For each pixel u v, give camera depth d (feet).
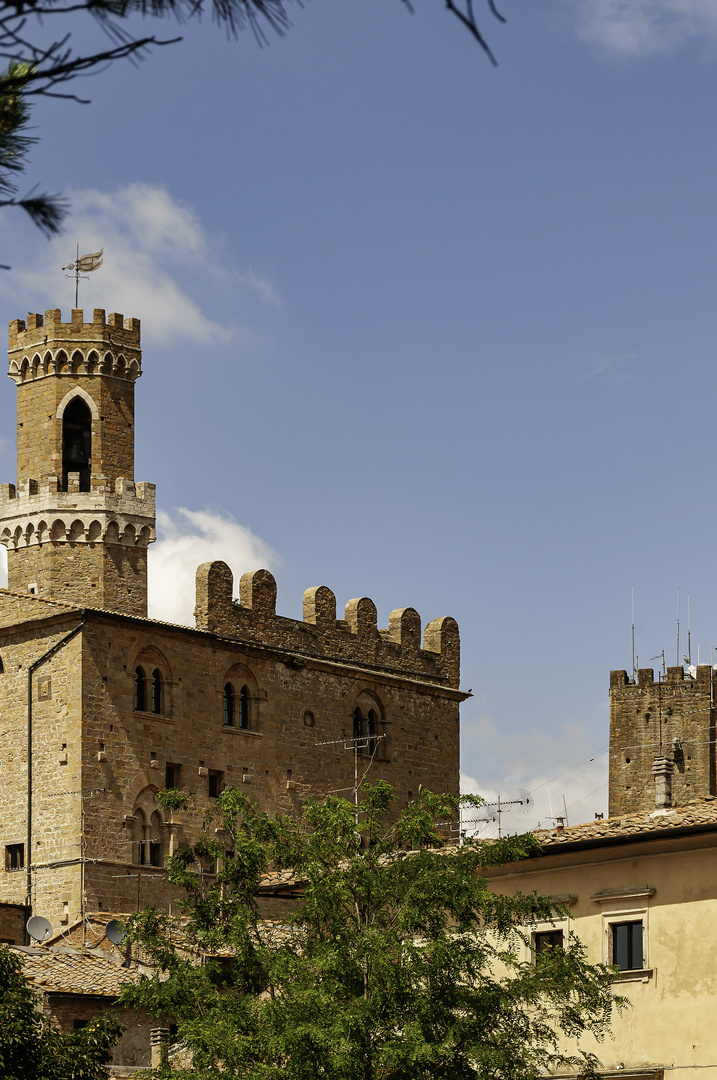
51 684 259.60
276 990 155.74
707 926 150.82
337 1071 128.16
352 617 303.89
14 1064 135.85
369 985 134.21
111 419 290.76
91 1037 146.20
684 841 152.15
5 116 44.16
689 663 500.74
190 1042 135.03
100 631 260.01
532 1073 135.54
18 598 265.13
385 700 303.68
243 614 282.36
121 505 287.07
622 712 503.20
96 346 290.15
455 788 313.53
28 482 287.89
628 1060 151.74
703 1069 147.64
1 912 249.55
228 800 150.41
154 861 260.83
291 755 284.82
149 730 263.49
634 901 155.22
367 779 296.30
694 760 494.18
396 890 139.54
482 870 163.84
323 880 139.74
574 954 138.51
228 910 146.92
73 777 253.85
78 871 249.75
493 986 134.72
